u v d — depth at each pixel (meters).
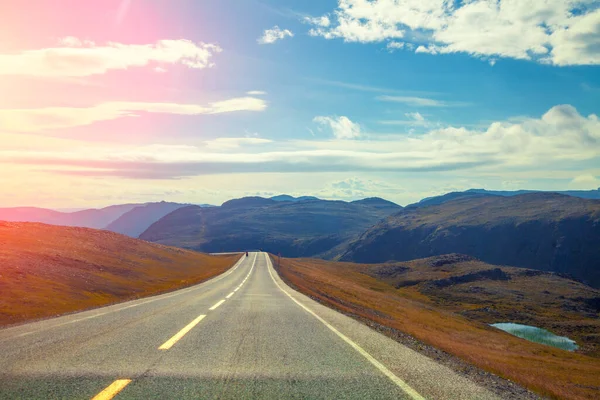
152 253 107.88
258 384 6.20
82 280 47.03
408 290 116.81
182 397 5.48
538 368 26.45
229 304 19.75
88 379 6.23
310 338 10.52
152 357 7.80
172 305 19.02
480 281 119.75
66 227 104.12
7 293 30.88
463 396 6.09
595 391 17.34
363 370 7.29
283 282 48.19
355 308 31.61
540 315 87.31
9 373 6.54
